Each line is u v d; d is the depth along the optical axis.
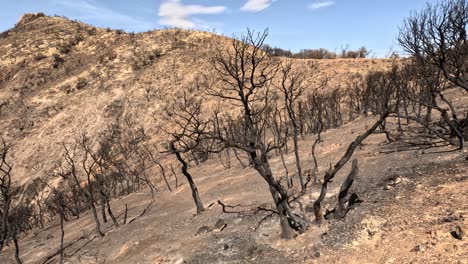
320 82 33.53
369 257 5.73
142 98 41.16
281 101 29.38
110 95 42.50
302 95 30.45
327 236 6.77
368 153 11.76
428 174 8.24
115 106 41.00
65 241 12.50
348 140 14.77
